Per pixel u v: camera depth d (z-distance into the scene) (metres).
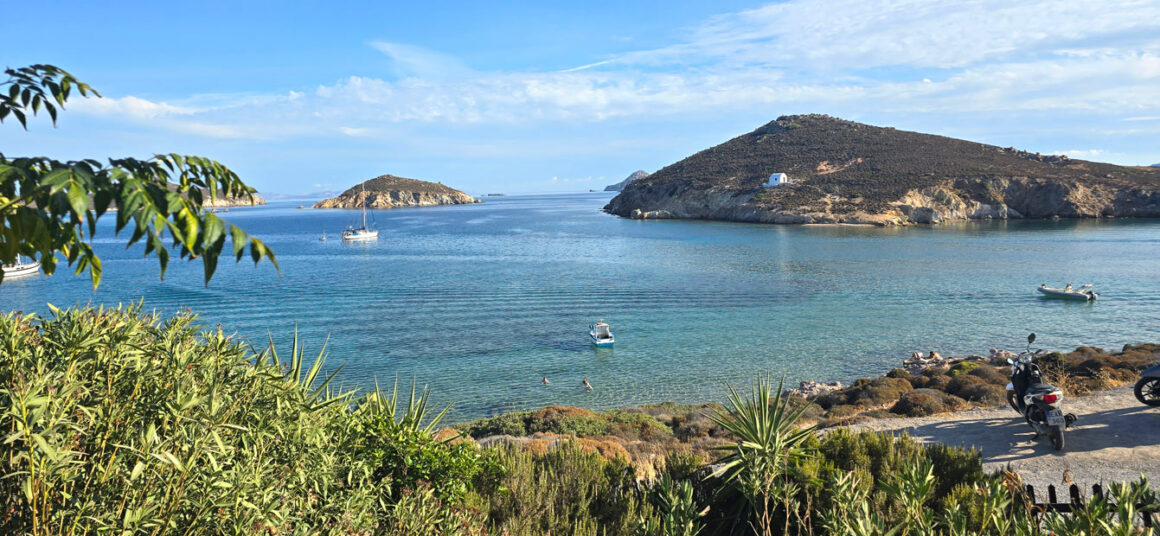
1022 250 86.94
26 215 2.12
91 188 1.97
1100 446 10.82
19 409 2.88
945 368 27.41
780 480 6.34
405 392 31.70
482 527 5.91
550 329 45.97
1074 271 67.12
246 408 4.09
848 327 44.66
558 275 73.44
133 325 3.96
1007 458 10.77
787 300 55.16
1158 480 9.15
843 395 22.77
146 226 1.84
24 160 2.11
